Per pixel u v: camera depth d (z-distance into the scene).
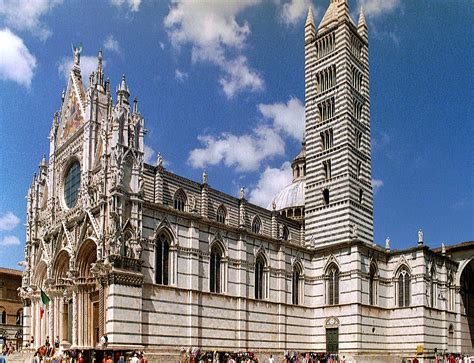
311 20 110.38
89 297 73.56
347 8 106.06
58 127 93.38
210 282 79.44
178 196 84.38
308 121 106.06
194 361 68.12
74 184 85.50
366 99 106.31
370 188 102.81
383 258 98.06
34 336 87.44
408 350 92.75
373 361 88.25
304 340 92.94
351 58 104.25
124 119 71.69
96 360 63.12
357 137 102.75
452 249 111.50
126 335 64.81
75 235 77.44
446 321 99.69
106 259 66.31
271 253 90.31
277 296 89.69
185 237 76.31
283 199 126.50
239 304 82.06
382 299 95.94
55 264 82.31
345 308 91.06
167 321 70.94
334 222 97.50
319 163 102.38
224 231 82.69
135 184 70.12
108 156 71.88
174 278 73.31
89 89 82.44
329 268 95.56
